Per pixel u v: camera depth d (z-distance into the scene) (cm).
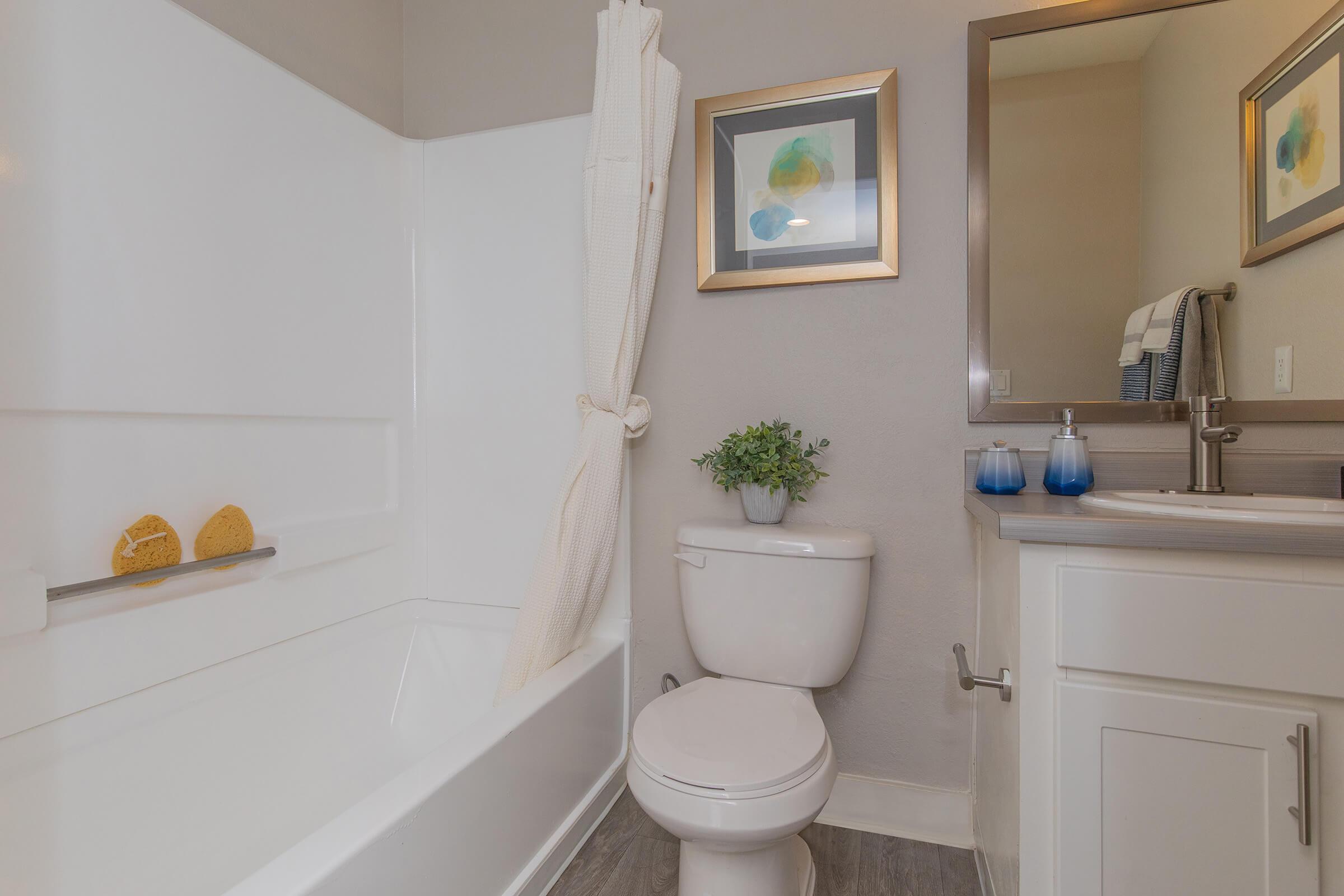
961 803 159
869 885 144
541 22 195
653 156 172
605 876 146
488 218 196
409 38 206
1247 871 95
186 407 136
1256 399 140
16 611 104
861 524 166
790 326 171
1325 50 136
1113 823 100
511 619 192
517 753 131
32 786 106
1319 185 136
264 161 154
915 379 162
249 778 139
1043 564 105
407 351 201
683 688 146
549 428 191
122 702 124
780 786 108
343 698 167
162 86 131
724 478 166
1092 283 150
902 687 164
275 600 156
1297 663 93
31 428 113
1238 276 141
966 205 158
